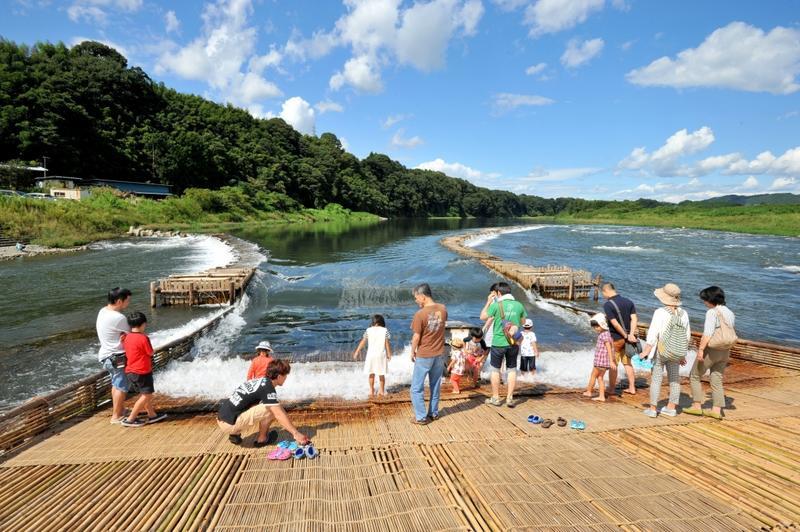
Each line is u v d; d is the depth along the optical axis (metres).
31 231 30.45
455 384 6.62
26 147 53.41
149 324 12.23
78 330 11.15
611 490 3.81
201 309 13.91
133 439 4.88
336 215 90.94
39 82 61.25
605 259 28.81
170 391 6.80
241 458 4.41
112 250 28.78
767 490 3.82
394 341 10.60
